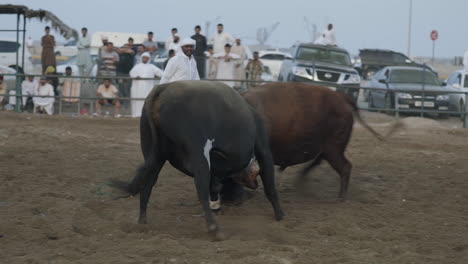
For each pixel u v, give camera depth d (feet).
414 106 74.08
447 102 74.69
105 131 60.75
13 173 39.29
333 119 33.68
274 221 29.66
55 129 59.93
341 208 32.91
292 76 84.48
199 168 25.22
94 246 24.63
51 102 71.36
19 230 26.63
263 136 28.76
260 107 31.71
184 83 26.13
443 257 24.47
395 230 28.55
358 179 41.29
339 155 34.32
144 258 23.12
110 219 29.96
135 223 28.14
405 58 138.62
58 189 35.55
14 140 52.54
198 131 25.35
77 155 46.70
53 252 23.84
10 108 73.31
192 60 42.04
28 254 23.65
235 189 31.89
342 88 77.66
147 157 26.71
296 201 34.68
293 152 33.14
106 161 44.86
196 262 22.71
